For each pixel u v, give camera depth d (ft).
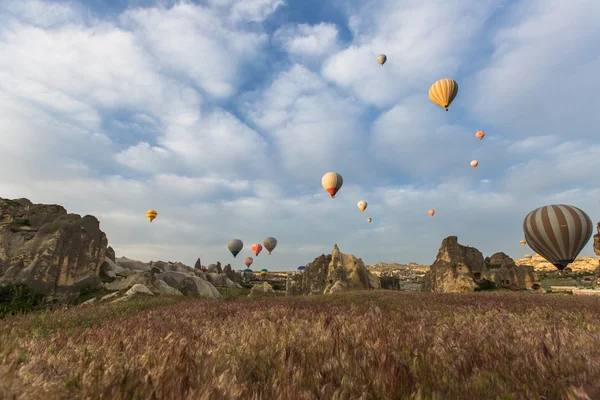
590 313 27.50
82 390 8.15
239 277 271.49
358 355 11.08
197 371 9.66
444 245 177.99
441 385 8.52
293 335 15.46
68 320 28.89
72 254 77.56
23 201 98.27
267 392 8.34
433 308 33.22
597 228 186.29
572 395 7.46
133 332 18.40
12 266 68.18
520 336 15.16
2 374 8.38
